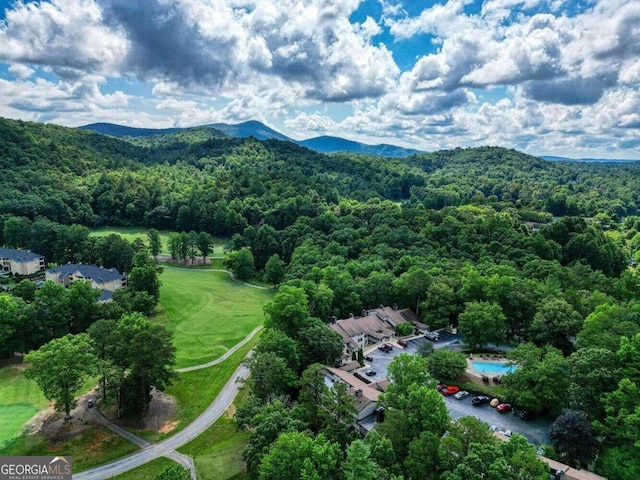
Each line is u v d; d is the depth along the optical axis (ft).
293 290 297.74
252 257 522.88
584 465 184.24
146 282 386.32
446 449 154.40
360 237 521.65
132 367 221.87
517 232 529.45
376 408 210.79
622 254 537.24
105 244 483.51
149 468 188.96
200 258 586.86
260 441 165.78
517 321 326.03
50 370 206.69
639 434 172.24
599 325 252.21
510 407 230.68
